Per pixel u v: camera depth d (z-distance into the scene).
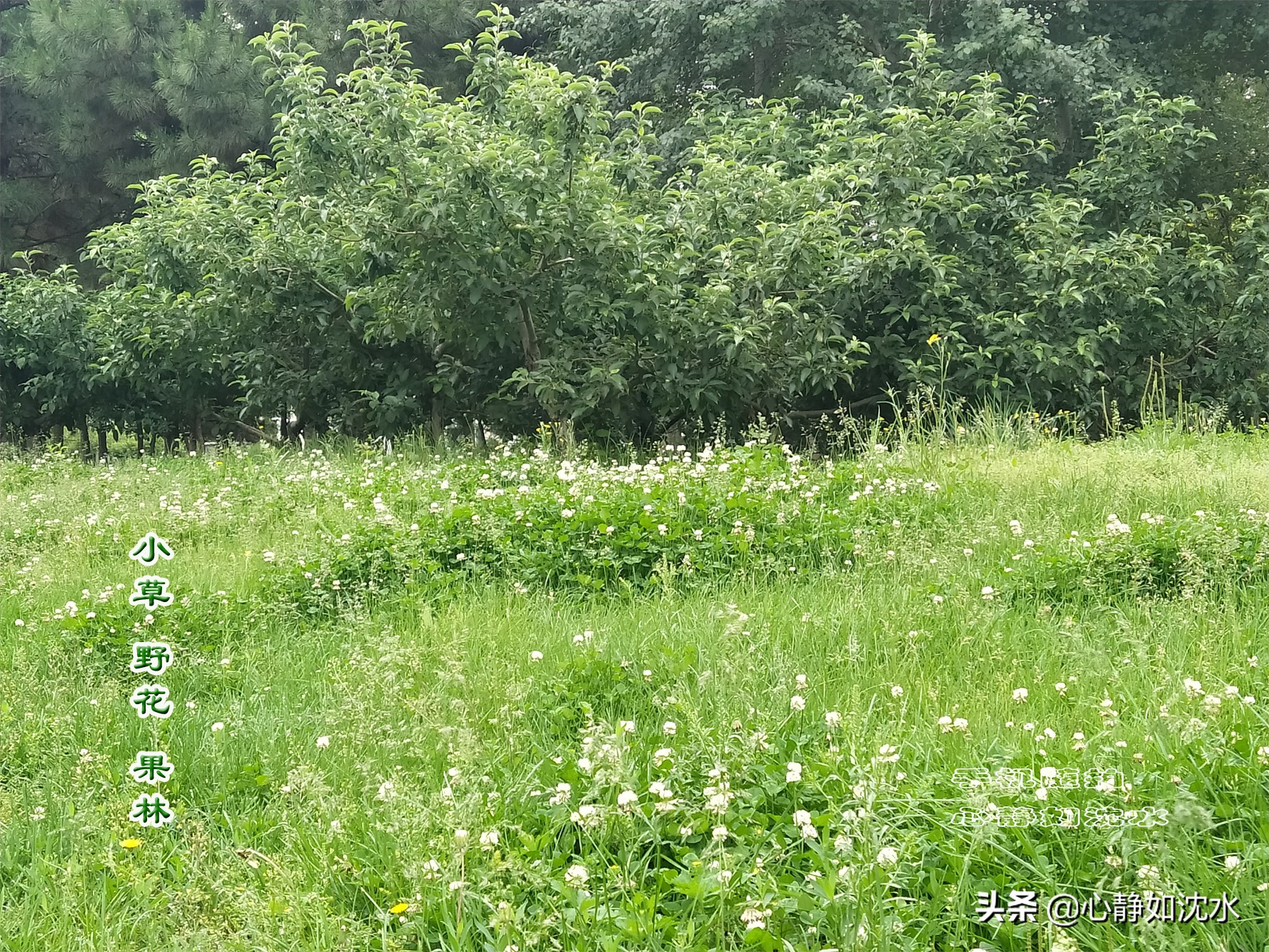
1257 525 5.90
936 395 11.26
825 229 10.72
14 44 22.69
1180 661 4.23
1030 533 6.25
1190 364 13.51
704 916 2.68
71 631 5.50
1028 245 12.48
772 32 17.27
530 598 5.87
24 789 3.87
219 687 4.89
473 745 3.42
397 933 2.75
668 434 11.97
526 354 11.06
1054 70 15.88
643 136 11.58
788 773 3.14
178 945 2.83
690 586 5.84
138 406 17.06
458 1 20.14
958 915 2.57
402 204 10.09
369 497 8.56
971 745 3.42
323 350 12.73
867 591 5.41
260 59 11.01
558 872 2.91
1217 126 19.98
